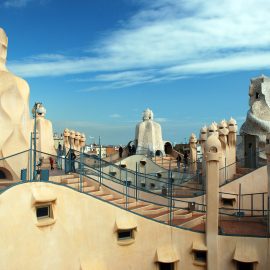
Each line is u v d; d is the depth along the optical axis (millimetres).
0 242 12867
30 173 14922
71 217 15281
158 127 41281
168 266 17250
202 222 19812
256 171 22719
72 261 15133
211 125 24938
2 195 13086
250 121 27359
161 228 17281
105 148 61656
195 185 26953
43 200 14156
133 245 16797
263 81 27875
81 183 16969
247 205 22547
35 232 14000
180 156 39688
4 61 18828
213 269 16828
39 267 14023
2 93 17062
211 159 17047
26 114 18219
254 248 16781
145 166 31750
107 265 16109
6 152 16734
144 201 19672
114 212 16500
